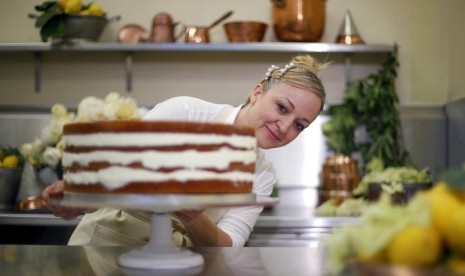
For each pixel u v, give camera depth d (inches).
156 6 130.2
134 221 72.3
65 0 117.9
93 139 48.4
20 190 109.4
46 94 129.9
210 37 127.3
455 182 29.8
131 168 47.4
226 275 47.6
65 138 52.5
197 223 61.8
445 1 130.3
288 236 103.0
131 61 129.6
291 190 127.1
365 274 30.6
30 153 109.0
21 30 130.0
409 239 29.3
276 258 56.0
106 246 61.6
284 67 73.0
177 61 130.2
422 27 130.3
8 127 126.2
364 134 126.6
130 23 129.7
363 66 130.0
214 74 130.3
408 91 130.9
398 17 130.3
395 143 122.6
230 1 130.3
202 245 64.8
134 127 47.1
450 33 129.3
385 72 123.0
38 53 128.7
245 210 70.6
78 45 120.0
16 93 129.8
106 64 130.3
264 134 71.3
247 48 119.8
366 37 130.9
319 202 121.3
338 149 123.8
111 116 104.3
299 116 70.6
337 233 34.2
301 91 70.0
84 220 74.1
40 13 130.3
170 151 47.2
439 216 29.9
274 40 129.5
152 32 121.8
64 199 49.9
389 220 30.8
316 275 48.1
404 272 28.4
